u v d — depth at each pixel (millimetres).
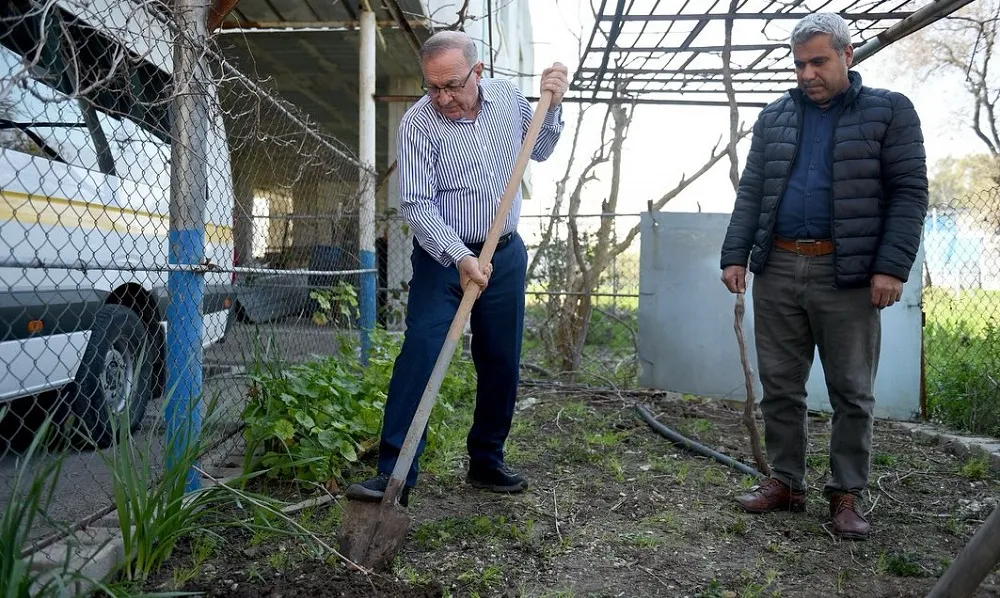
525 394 5770
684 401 5547
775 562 2668
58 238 3213
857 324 2922
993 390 4844
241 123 3838
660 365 5789
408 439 2521
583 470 3775
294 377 3355
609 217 6910
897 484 3654
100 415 3711
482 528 2848
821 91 2895
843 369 2945
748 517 3119
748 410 3570
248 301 4797
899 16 4277
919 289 5148
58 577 1873
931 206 6559
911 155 2818
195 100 2912
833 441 3020
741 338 3512
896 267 2770
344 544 2475
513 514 3053
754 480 3600
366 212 5656
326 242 5492
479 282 2652
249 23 6848
